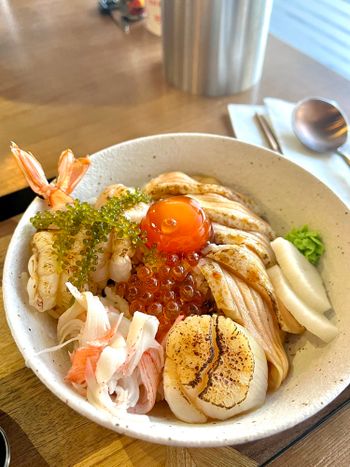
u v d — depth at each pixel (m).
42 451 0.18
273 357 0.19
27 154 0.23
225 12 0.30
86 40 0.40
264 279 0.21
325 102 0.30
